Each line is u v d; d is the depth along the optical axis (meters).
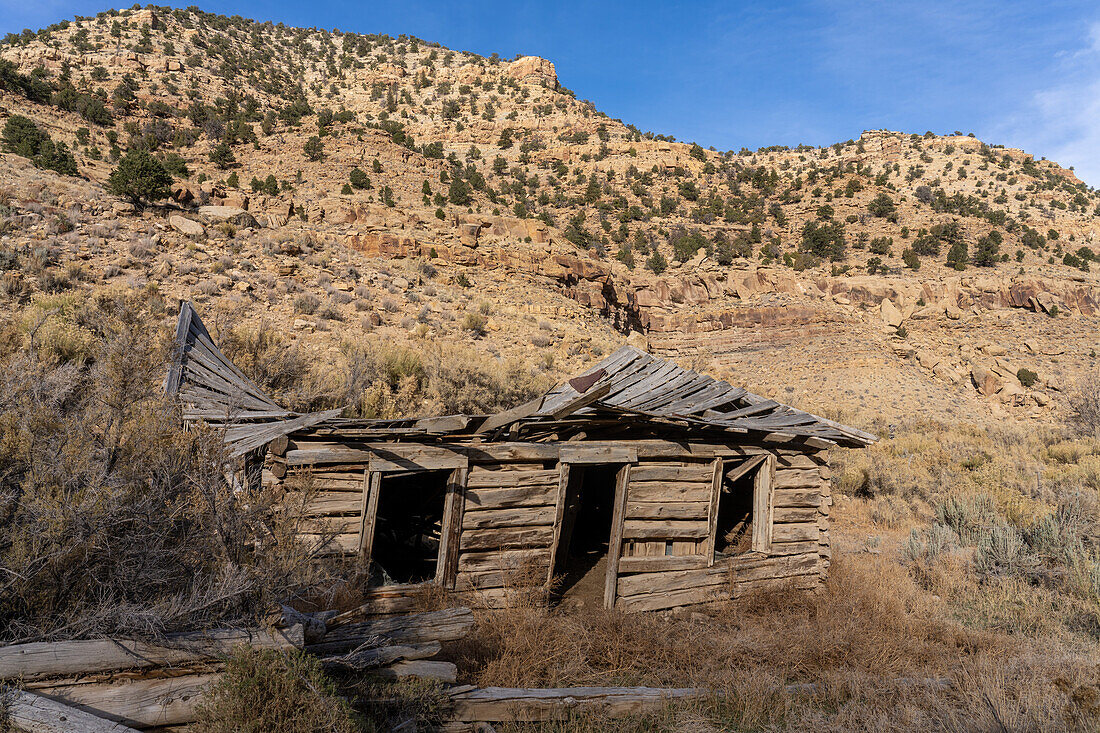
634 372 10.31
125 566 4.20
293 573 4.74
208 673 3.71
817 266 76.06
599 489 10.77
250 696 3.39
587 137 128.12
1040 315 58.69
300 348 18.75
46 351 11.60
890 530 13.37
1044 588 9.06
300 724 3.38
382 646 4.73
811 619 7.76
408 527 9.58
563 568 8.40
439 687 4.62
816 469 9.11
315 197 58.09
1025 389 45.38
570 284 47.34
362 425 7.12
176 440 5.04
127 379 5.75
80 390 7.38
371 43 181.38
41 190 28.19
